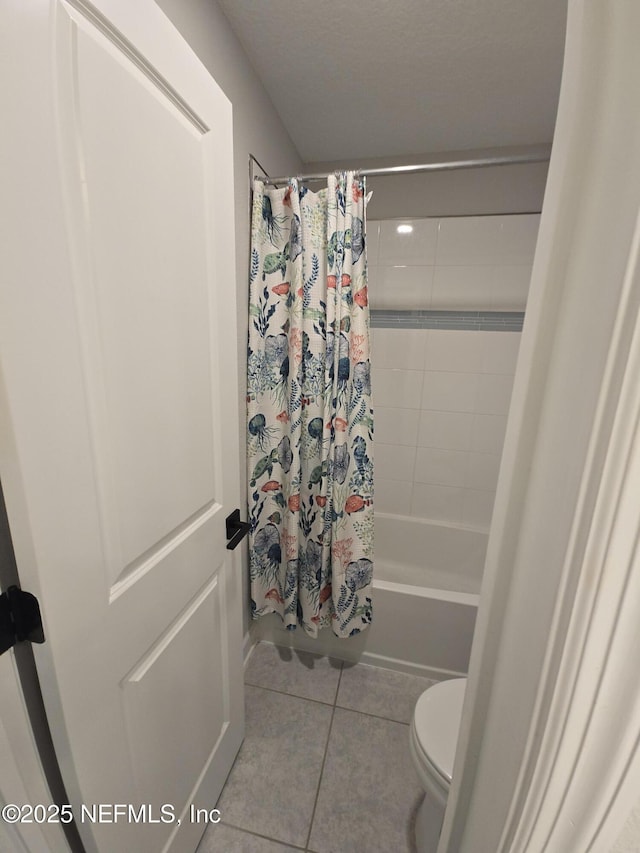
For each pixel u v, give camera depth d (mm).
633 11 212
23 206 419
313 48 1158
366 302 1270
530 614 291
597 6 231
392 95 1379
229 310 902
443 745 852
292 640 1642
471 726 389
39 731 538
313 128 1595
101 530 563
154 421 667
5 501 454
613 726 259
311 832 1018
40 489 459
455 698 966
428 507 2189
